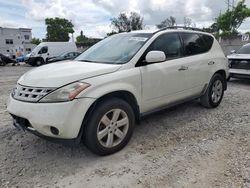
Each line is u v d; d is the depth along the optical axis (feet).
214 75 19.01
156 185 9.80
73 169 11.07
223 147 12.80
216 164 11.18
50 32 230.89
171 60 15.33
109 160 11.78
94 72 11.73
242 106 20.17
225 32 96.17
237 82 32.89
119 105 12.25
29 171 10.97
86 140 11.57
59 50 92.63
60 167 11.26
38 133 11.18
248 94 24.91
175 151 12.50
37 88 11.11
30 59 88.43
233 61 31.07
